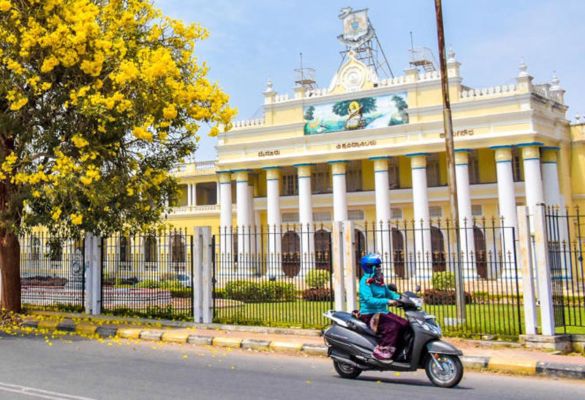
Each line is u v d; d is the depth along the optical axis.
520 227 10.88
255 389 7.39
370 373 8.68
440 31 14.55
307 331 12.18
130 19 13.87
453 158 14.21
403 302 7.79
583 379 8.31
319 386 7.65
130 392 7.11
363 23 36.69
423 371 8.85
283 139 35.78
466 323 12.38
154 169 15.31
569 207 31.69
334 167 34.41
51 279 17.52
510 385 7.93
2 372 8.41
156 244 16.94
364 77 34.00
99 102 12.47
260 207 39.19
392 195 34.88
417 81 32.19
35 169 13.82
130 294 16.56
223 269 19.42
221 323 13.83
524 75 29.52
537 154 29.22
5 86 12.67
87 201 13.80
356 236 13.88
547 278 10.52
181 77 14.51
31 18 12.61
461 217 30.59
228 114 14.75
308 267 19.80
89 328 13.43
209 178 43.66
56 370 8.60
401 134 32.47
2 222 14.04
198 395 6.99
